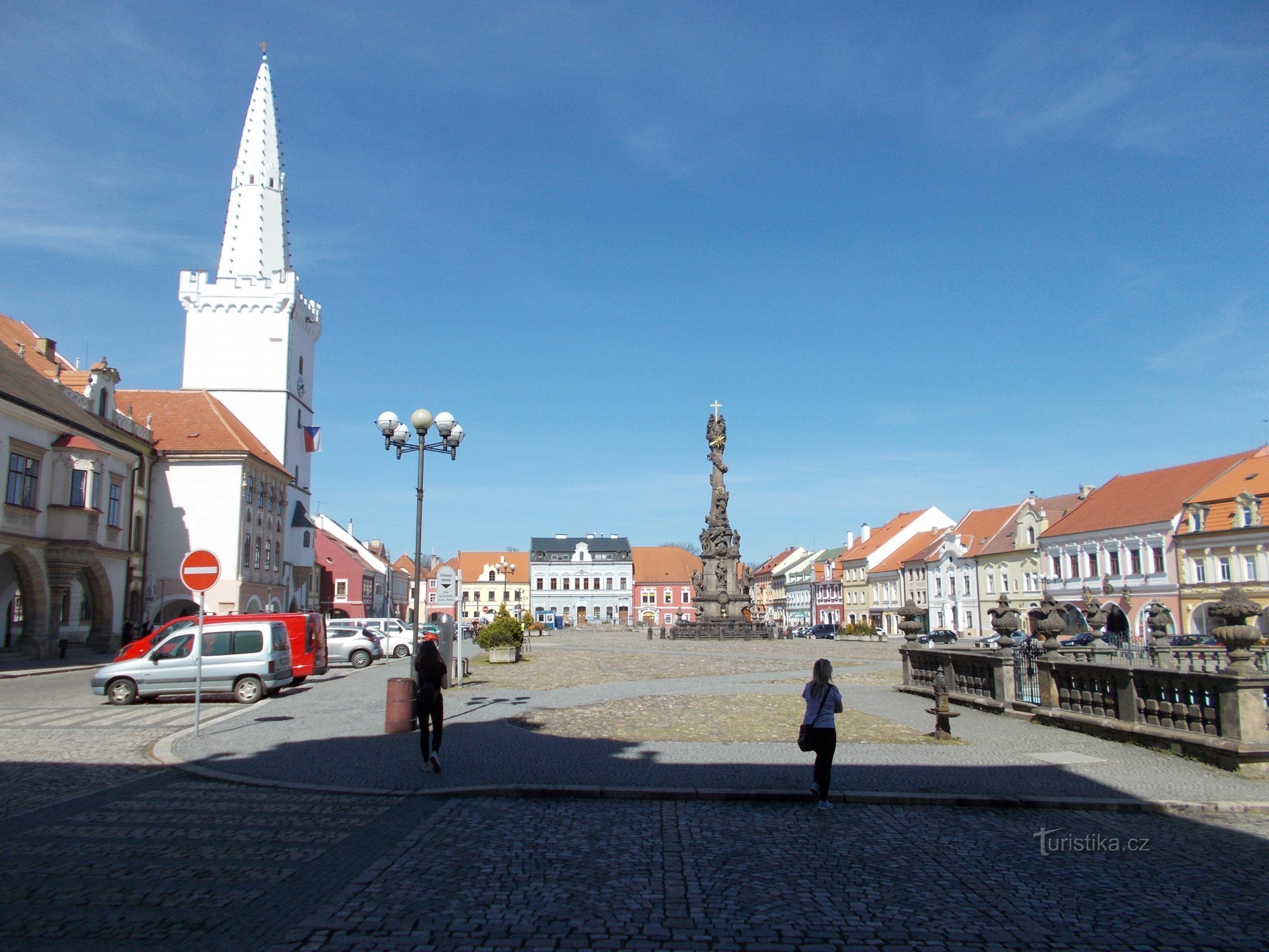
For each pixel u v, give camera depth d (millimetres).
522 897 7055
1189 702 13109
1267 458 54156
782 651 45562
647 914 6688
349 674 32125
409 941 6113
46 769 12555
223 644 21672
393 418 20266
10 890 7168
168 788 11234
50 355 50844
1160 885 7469
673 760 12781
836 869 7848
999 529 77625
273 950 5949
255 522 56281
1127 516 59844
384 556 125125
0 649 39375
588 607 130625
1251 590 50062
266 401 65812
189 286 65812
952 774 11766
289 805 10258
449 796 10719
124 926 6355
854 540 114250
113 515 44750
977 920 6637
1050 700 16531
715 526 65188
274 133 69000
